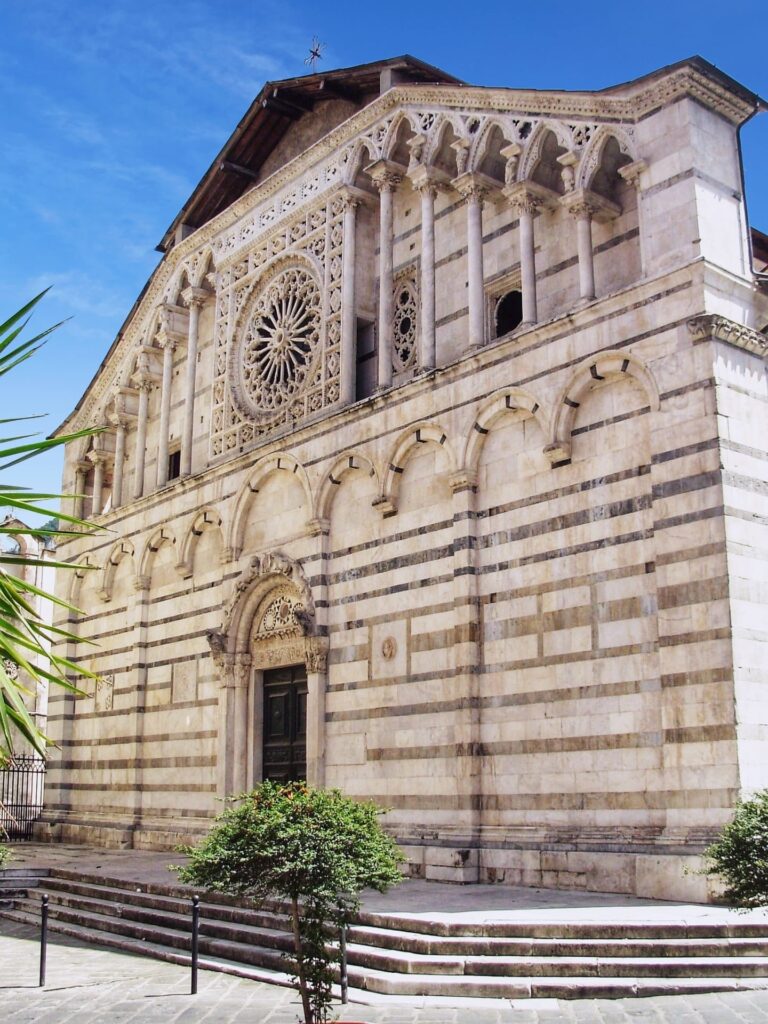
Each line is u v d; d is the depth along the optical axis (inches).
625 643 853.8
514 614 942.4
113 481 1676.9
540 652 915.4
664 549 824.9
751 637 785.6
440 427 1034.7
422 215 1129.4
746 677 775.1
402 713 1029.2
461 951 641.6
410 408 1074.7
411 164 1150.3
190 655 1363.2
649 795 815.7
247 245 1401.3
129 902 944.9
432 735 992.9
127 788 1430.9
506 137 1045.8
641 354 872.3
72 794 1562.5
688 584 804.6
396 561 1069.1
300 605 1184.2
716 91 909.2
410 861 967.0
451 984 602.5
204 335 1507.1
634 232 965.2
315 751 1107.9
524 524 949.2
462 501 995.9
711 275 850.8
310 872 545.6
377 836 579.2
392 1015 563.2
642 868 793.6
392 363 1146.7
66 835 1529.3
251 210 1406.3
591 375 908.0
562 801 874.8
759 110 932.0
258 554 1248.2
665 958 614.5
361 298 1227.9
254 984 674.2
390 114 1195.3
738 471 813.9
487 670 956.6
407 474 1076.5
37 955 807.7
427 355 1093.8
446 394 1035.3
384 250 1172.5
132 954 803.4
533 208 1023.6
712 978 596.1
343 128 1251.8
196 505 1381.6
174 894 916.6
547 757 892.6
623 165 985.5
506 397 973.8
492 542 974.4
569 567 906.7
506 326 1091.9
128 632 1491.1
